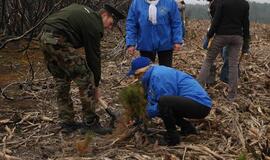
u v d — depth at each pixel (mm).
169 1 6668
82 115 5996
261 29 20812
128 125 5504
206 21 24672
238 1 7199
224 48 8117
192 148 5156
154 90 5262
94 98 5660
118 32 15484
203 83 7574
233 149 5328
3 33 11195
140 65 5320
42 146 5297
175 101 5199
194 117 5340
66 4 11453
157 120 6105
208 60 7488
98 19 5504
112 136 5473
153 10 6598
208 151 5090
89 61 5551
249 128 5988
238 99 7480
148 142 5328
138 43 6812
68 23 5414
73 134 5652
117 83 8125
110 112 5922
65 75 5629
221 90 8031
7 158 4898
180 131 5695
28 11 11352
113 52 11141
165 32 6688
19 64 9570
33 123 6082
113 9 5609
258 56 11625
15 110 6602
